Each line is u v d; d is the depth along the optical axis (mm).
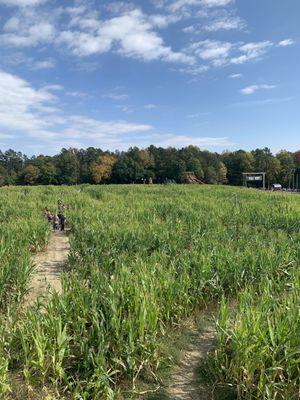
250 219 18938
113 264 10930
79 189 44562
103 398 5449
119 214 19094
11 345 6184
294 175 113750
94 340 6113
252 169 113562
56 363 5688
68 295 6930
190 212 19609
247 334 5578
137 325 6277
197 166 103562
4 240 12664
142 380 6074
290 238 13633
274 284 8578
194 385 5980
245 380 5332
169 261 10242
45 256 14625
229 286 9188
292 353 5316
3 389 5238
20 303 8344
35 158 107875
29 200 29797
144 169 101375
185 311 8086
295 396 5262
